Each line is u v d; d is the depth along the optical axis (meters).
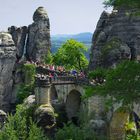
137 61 31.06
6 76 115.81
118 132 76.56
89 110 79.69
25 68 114.12
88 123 77.56
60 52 133.50
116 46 95.12
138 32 98.56
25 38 132.25
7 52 115.88
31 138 66.19
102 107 77.88
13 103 115.69
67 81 94.19
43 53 130.75
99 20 111.81
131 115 78.44
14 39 130.38
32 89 110.38
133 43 98.31
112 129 76.38
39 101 91.62
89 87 31.52
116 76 30.12
